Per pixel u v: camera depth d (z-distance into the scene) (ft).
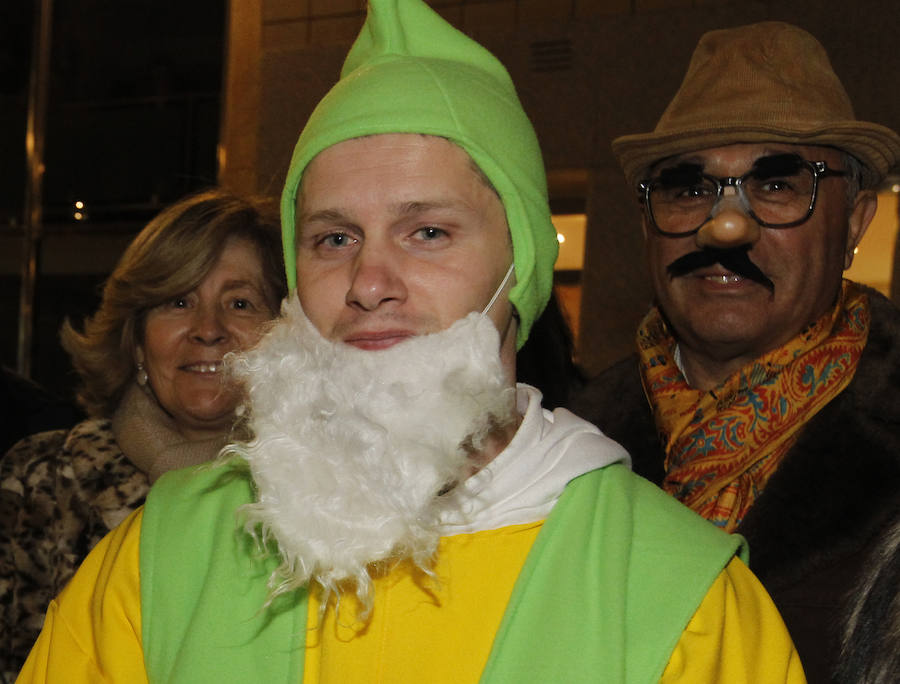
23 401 8.37
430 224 3.85
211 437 6.66
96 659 4.00
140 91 14.74
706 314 5.72
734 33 6.03
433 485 3.60
